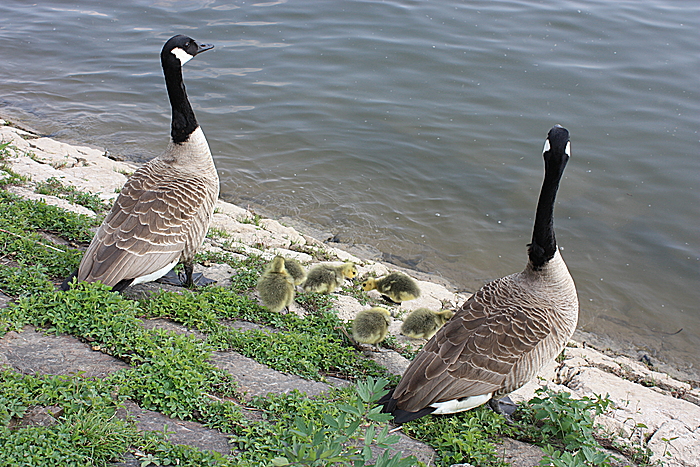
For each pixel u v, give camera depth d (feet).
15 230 25.66
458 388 18.69
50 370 17.52
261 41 71.67
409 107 57.98
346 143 52.65
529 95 59.47
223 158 49.83
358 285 31.89
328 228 42.16
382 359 23.63
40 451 14.06
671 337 33.45
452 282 37.42
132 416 16.28
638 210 44.65
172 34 74.84
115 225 22.77
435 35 71.87
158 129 54.90
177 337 19.90
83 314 19.80
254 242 34.65
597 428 20.56
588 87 60.64
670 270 39.11
